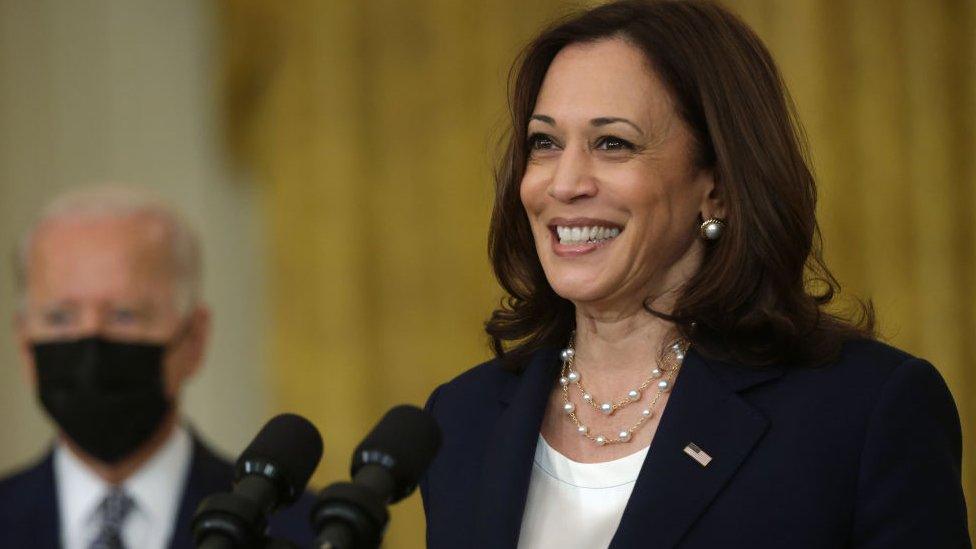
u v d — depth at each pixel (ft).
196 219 80.79
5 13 81.25
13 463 80.59
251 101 78.13
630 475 26.32
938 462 24.82
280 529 42.19
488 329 29.91
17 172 80.94
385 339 75.46
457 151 74.13
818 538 24.44
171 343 45.52
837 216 65.87
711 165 27.22
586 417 27.61
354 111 75.92
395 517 73.41
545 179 27.04
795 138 27.53
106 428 43.93
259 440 22.07
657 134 26.63
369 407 75.72
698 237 27.55
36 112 81.25
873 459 24.66
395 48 75.41
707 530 24.82
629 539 24.81
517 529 26.30
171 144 81.05
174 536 43.50
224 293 80.53
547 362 28.58
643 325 27.58
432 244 74.79
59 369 44.39
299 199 76.79
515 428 27.43
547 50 28.09
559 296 29.01
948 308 65.46
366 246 75.82
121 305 44.93
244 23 77.36
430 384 74.69
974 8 65.72
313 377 76.43
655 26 27.07
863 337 26.76
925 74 66.18
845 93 66.64
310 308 76.59
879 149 66.18
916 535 24.23
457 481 28.02
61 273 44.62
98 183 81.05
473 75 73.82
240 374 80.38
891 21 66.49
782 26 67.00
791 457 25.03
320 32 76.33
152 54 81.41
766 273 26.58
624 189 26.30
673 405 26.14
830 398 25.43
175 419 45.42
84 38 81.46
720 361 26.50
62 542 43.47
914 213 65.98
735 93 26.84
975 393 65.46
